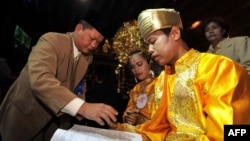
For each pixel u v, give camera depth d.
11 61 5.67
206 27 2.39
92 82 2.59
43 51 1.16
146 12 1.09
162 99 1.12
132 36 1.83
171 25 1.04
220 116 0.83
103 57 2.58
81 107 1.00
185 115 0.99
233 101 0.85
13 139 1.22
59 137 0.94
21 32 6.01
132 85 2.18
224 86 0.89
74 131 1.00
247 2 5.09
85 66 1.39
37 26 7.10
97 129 1.05
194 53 1.06
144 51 1.77
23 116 1.22
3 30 5.11
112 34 1.36
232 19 5.69
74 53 1.34
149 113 1.56
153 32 1.05
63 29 7.62
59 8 6.76
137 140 0.93
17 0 5.21
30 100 1.22
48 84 1.04
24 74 1.28
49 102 1.03
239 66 0.95
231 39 2.15
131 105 1.79
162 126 1.16
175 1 5.65
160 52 1.05
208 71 0.97
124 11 5.82
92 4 6.08
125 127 1.26
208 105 0.88
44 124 1.22
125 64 2.03
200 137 0.87
